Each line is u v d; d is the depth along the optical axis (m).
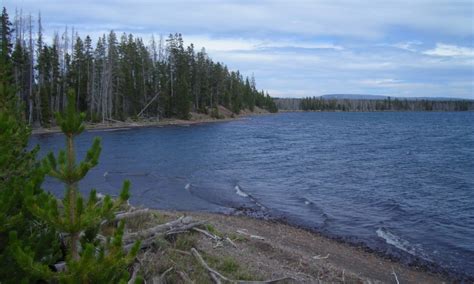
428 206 21.09
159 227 10.29
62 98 71.56
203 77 97.56
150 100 84.19
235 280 8.51
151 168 30.36
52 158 5.09
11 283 5.16
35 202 4.76
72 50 75.50
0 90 8.51
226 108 110.38
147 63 87.00
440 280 12.28
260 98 155.00
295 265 10.92
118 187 23.00
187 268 8.55
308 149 46.12
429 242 15.57
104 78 72.62
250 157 38.25
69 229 4.85
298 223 17.67
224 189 24.11
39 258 5.57
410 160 38.34
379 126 92.25
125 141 48.09
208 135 58.00
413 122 111.31
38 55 66.44
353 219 18.52
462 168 33.81
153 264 8.27
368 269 12.63
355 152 44.16
